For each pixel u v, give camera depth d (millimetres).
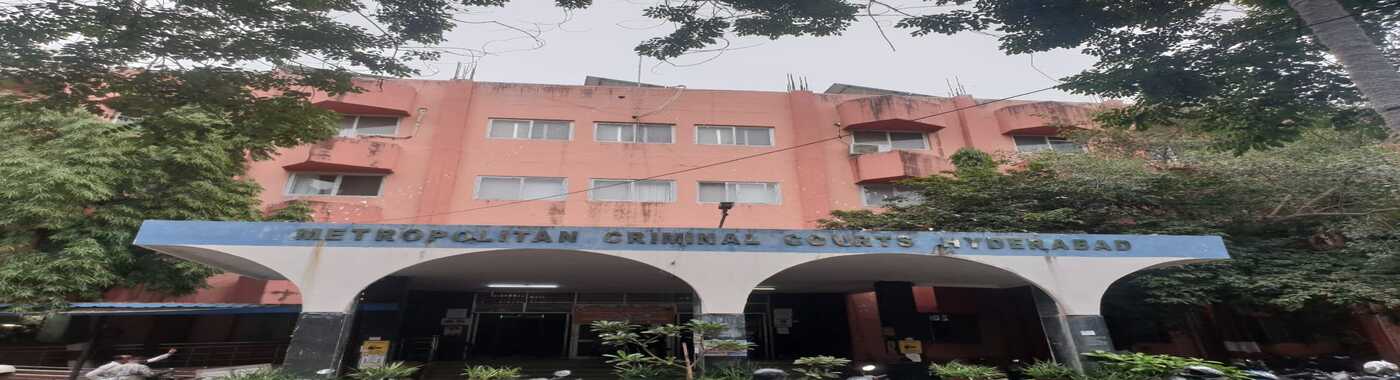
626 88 18234
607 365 12570
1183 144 13383
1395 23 7148
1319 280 10742
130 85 6844
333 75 7594
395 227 7895
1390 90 5941
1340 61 6430
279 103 7785
